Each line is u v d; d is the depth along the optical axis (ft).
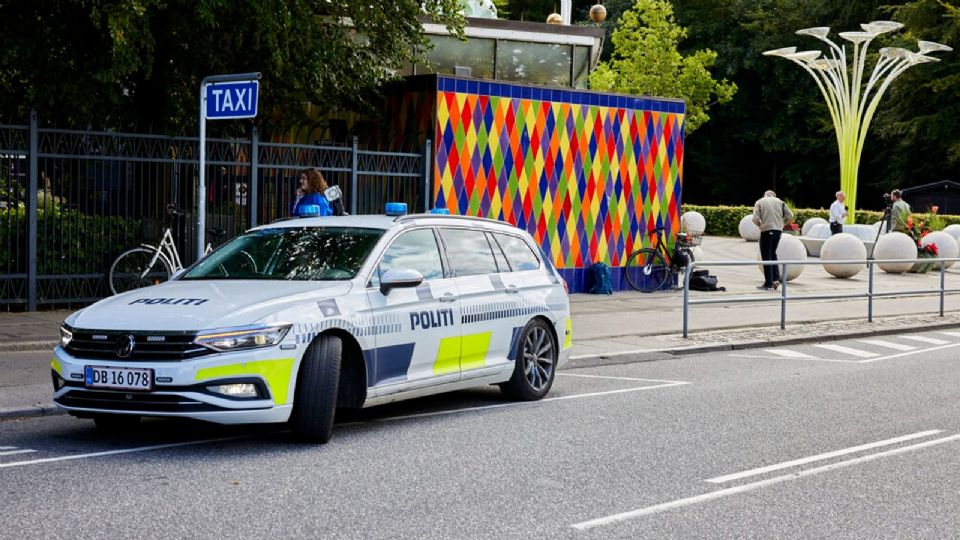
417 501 21.50
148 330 24.61
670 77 165.37
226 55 59.06
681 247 72.79
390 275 28.02
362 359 27.43
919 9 176.55
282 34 55.36
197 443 26.68
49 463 24.17
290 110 65.46
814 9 189.98
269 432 28.25
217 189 55.42
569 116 67.15
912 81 175.73
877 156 189.57
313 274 28.32
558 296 35.29
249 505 20.88
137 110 60.44
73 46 54.80
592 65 86.38
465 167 62.44
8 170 48.67
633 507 21.50
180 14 53.93
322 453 25.79
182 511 20.31
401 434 28.48
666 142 72.49
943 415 32.96
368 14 59.62
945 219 140.56
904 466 25.93
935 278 91.25
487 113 63.21
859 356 47.98
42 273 50.52
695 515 21.04
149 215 53.47
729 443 28.17
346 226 30.32
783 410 33.42
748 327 56.13
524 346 33.71
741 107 201.05
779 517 21.07
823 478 24.49
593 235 69.10
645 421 31.09
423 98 61.93
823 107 186.91
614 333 51.98
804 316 61.36
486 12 83.82
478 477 23.75
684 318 51.78
